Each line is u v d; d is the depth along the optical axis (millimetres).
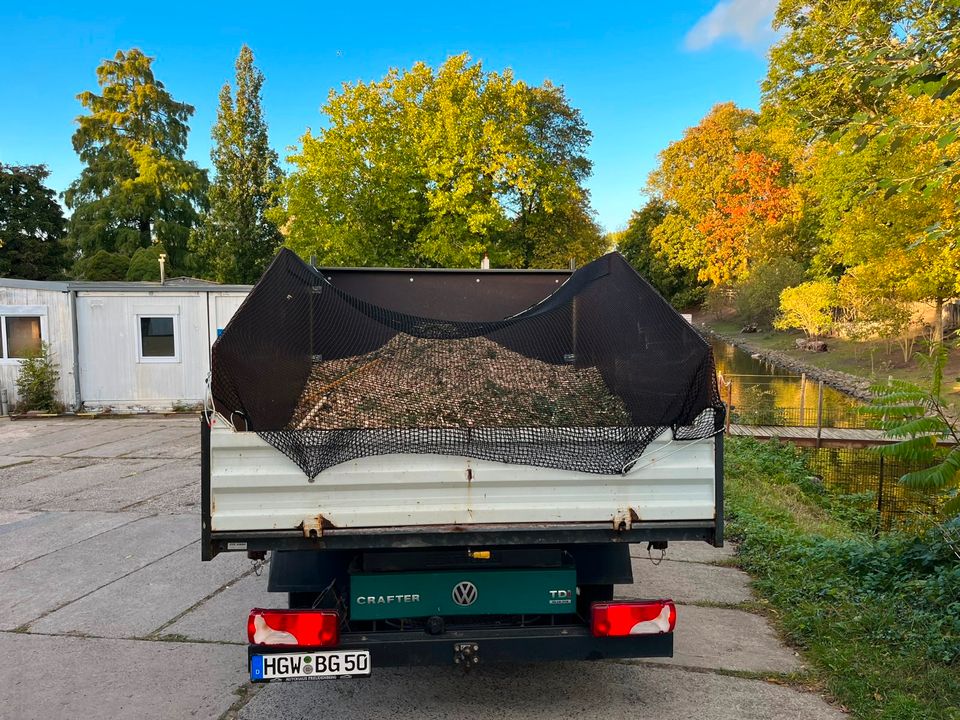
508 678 3662
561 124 36844
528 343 5113
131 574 5395
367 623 3092
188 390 15156
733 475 10359
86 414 14750
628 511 2896
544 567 3096
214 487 2750
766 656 3912
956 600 4281
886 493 10906
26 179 44781
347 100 24781
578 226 34781
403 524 2826
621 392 4219
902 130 5266
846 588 4770
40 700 3457
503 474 2854
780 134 38906
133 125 47375
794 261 41656
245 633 4277
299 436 2771
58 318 14898
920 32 5105
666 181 51312
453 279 5578
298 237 24500
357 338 4926
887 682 3438
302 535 2795
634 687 3547
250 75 42719
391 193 24609
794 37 15219
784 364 28078
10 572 5453
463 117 24047
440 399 4383
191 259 45438
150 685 3609
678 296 58969
